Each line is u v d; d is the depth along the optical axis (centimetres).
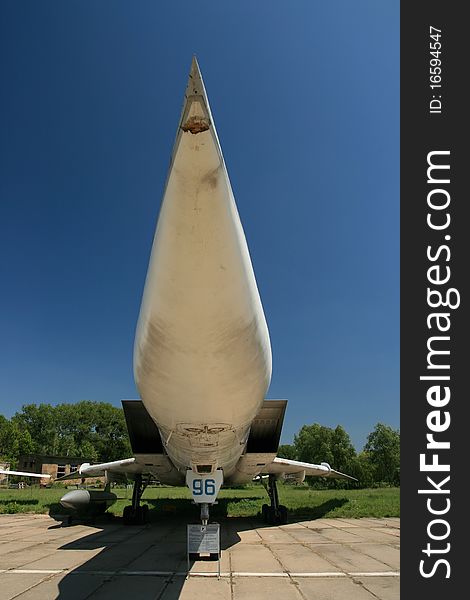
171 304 372
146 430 947
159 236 342
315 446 5688
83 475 1466
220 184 305
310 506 1770
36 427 7369
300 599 513
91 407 7594
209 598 517
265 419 955
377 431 5303
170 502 2059
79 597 524
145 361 452
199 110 263
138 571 654
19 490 3888
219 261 343
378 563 711
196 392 473
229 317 387
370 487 4956
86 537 1005
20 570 665
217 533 647
